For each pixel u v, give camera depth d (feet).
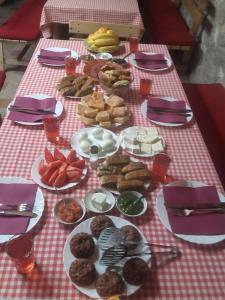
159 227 3.39
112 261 3.00
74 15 8.62
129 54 6.66
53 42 6.86
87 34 8.23
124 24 8.38
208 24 9.77
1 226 3.22
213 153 5.67
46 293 2.76
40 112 4.79
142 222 3.43
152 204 3.62
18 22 9.86
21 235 3.04
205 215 3.49
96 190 3.64
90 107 4.81
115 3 9.04
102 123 4.62
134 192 3.65
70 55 6.33
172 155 4.30
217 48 8.94
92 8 8.52
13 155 4.04
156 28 10.58
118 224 3.32
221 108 6.93
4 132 4.39
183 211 3.51
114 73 5.26
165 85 5.80
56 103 4.99
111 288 2.73
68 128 4.61
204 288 2.89
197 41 10.61
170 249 3.18
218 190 3.87
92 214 3.48
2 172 3.81
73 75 5.59
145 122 4.87
